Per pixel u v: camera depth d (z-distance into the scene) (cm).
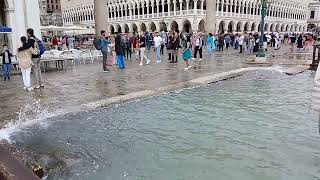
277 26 8138
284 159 493
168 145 553
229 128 636
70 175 444
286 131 616
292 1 8588
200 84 1052
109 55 2061
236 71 1352
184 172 453
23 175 323
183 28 5806
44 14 8694
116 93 912
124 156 510
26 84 997
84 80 1169
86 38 4575
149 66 1584
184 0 5769
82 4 8088
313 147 538
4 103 816
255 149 532
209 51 2383
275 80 1186
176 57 1762
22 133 601
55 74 1359
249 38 2481
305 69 1459
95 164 480
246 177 437
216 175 443
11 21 1702
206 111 756
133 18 6850
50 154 510
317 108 415
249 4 6869
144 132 617
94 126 649
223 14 6072
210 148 538
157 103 827
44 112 724
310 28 9981
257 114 731
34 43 996
